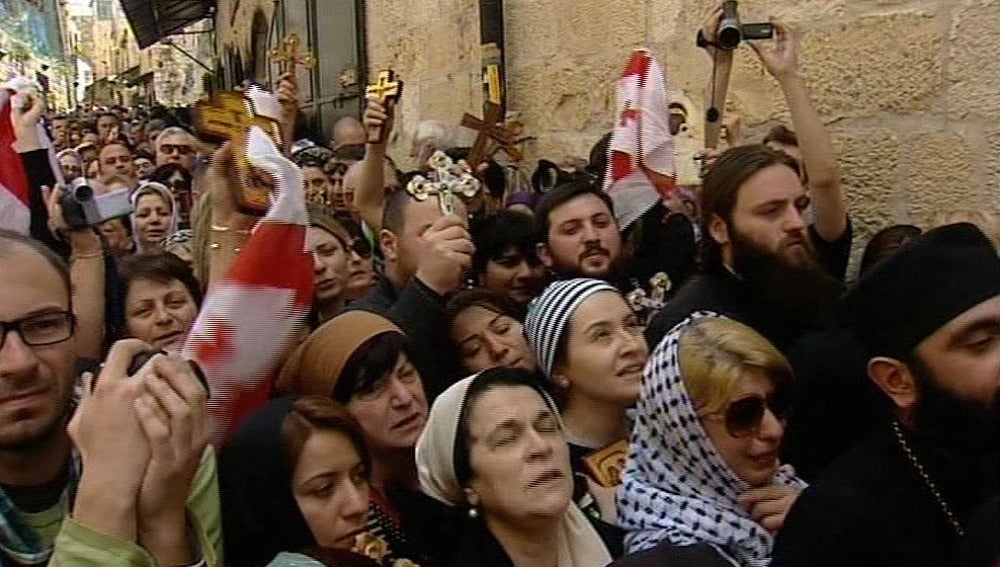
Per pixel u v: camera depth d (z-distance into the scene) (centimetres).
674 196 335
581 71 497
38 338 165
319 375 224
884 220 317
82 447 146
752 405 194
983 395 162
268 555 186
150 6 2025
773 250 251
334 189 537
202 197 303
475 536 197
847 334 223
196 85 2778
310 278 207
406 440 226
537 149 543
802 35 345
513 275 328
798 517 178
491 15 554
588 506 218
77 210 288
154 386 147
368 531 193
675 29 421
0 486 165
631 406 232
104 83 3603
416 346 270
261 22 1543
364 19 848
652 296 316
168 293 281
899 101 310
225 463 190
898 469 173
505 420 189
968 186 289
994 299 161
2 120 292
